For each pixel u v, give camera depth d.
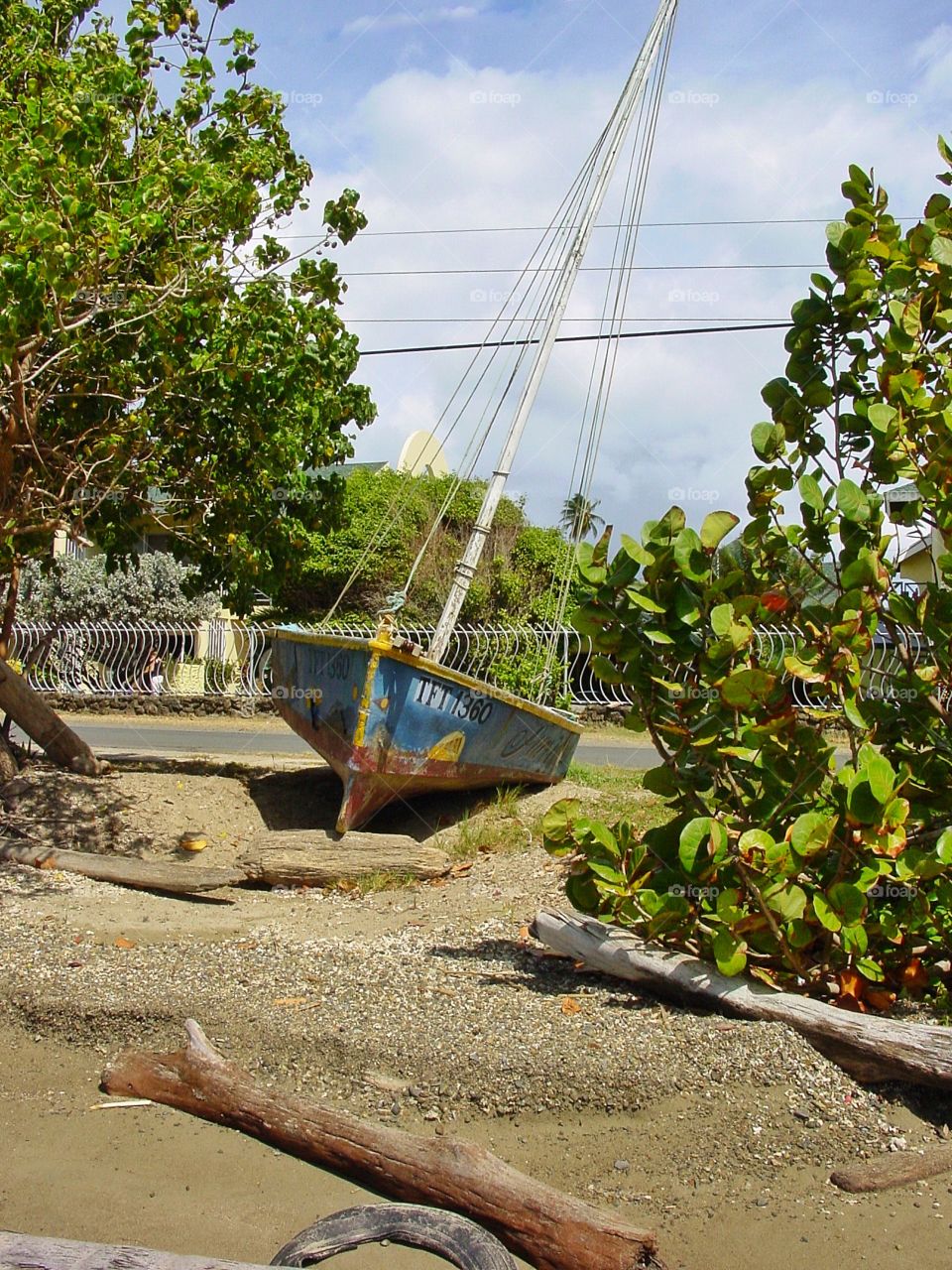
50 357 8.71
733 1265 3.46
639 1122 4.20
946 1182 3.92
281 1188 3.88
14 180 6.93
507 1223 3.50
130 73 8.48
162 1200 3.80
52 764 10.94
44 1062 4.87
